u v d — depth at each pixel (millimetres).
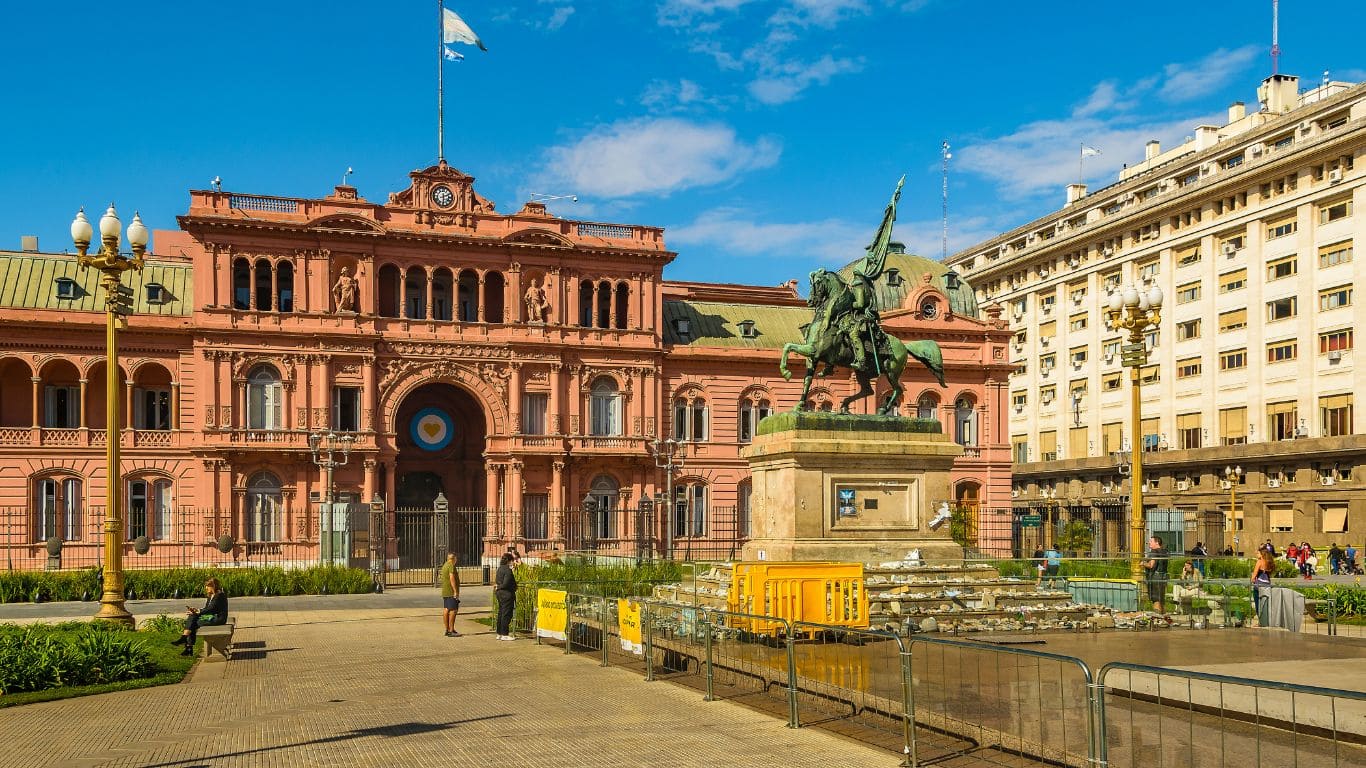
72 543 64875
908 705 14930
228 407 65812
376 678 23203
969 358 81812
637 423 73688
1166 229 91312
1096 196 101750
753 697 19875
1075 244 102250
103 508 65938
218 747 16375
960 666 18828
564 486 71688
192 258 73625
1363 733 14562
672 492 72250
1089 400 99938
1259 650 22938
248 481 66438
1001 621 26828
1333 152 75062
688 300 83812
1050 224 108750
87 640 23406
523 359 71125
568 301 72750
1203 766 13664
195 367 65750
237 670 24766
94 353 66188
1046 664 21031
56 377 67188
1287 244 79562
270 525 66750
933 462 29953
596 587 33656
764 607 23250
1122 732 15578
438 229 70312
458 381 70125
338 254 68375
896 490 29750
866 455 29172
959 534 70812
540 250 71625
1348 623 31969
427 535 72875
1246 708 16016
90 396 67562
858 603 24219
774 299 88562
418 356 69438
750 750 15836
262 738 17000
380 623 35844
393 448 68562
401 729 17562
